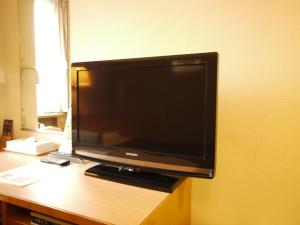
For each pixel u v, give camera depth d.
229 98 1.27
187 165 1.07
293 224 1.19
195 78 1.03
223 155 1.30
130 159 1.21
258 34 1.19
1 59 2.03
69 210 0.88
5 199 1.01
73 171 1.31
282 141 1.18
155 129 1.13
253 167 1.24
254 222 1.26
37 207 0.93
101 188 1.08
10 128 2.04
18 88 1.99
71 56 1.71
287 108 1.16
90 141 1.33
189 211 1.32
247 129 1.24
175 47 1.38
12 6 1.94
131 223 0.80
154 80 1.12
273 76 1.17
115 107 1.23
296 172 1.16
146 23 1.45
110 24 1.56
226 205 1.32
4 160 1.53
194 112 1.04
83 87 1.32
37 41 1.85
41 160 1.49
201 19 1.30
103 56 1.60
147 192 1.05
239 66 1.24
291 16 1.12
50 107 1.84
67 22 1.70
